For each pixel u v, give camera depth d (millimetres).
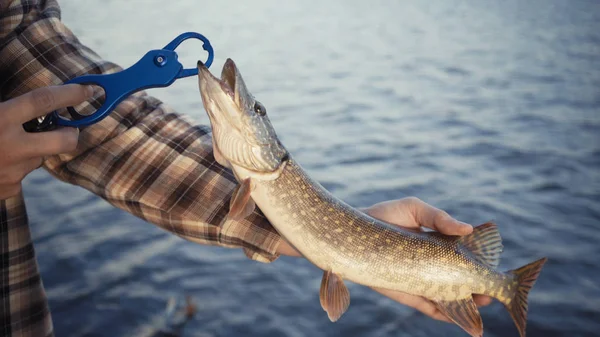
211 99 507
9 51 477
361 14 7988
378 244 559
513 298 600
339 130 3180
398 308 1567
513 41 6199
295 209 543
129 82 418
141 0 8383
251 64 4852
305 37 6227
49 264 1730
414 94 4051
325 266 553
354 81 4402
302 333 1483
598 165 2744
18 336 479
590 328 1533
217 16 7324
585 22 7367
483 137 3113
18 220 469
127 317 1519
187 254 1799
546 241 1997
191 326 1493
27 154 361
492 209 2227
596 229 2084
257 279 1682
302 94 3973
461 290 581
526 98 4027
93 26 6195
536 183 2496
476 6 8820
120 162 511
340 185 2412
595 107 3826
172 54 429
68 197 2143
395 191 2359
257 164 528
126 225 1957
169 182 516
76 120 408
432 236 587
